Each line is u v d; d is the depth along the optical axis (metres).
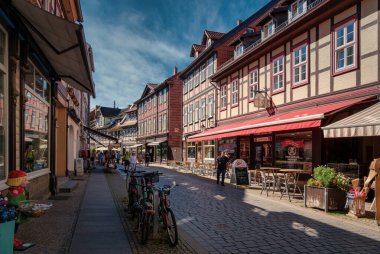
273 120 15.02
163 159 43.03
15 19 6.87
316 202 9.76
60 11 17.11
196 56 33.25
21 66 7.75
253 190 14.32
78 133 29.23
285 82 16.86
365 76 11.96
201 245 6.23
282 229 7.44
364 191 8.80
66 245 5.84
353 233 7.11
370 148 12.52
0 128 6.62
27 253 5.38
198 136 24.11
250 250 5.97
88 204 10.14
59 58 9.55
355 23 12.41
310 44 14.94
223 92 24.98
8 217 4.57
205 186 15.88
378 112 10.11
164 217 6.36
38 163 10.29
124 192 13.41
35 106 9.73
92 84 11.97
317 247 6.15
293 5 17.56
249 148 20.70
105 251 5.56
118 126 68.12
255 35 22.67
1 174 6.59
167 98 42.25
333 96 13.42
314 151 14.11
